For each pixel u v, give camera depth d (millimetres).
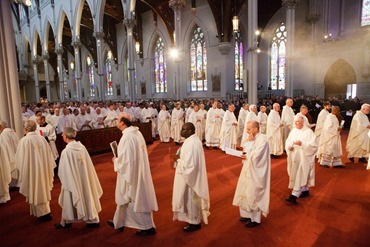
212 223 4352
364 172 6961
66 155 3977
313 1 22266
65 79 47688
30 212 4805
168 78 28656
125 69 35000
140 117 13531
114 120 11672
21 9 42688
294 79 24344
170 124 12492
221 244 3721
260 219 4234
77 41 27766
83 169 4113
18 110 7207
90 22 31188
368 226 4145
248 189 4109
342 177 6574
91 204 4145
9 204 5535
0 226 4488
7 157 5578
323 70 22406
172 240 3859
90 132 9812
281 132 8938
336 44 21500
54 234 4133
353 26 20656
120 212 3977
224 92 24094
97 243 3828
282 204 5051
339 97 19156
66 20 33656
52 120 9680
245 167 4250
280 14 25047
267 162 4039
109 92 38562
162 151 10266
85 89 42906
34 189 4496
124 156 3680
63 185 3965
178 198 3963
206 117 10688
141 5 28547
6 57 6957
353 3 20531
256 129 4172
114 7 27484
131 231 4168
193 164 3805
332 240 3762
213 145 10461
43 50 36219
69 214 4035
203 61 26031
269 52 26125
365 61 19812
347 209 4777
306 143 4965
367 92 20094
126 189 3836
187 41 26703
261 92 25109
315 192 5633
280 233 3990
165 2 25109
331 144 7379
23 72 43719
